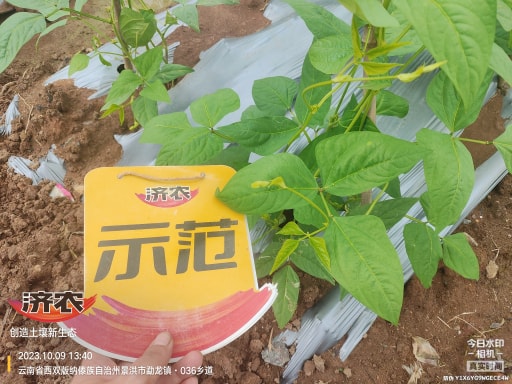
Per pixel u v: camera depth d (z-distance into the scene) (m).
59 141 1.88
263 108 1.45
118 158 1.87
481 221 1.82
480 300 1.64
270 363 1.50
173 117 1.31
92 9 2.42
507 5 0.87
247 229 1.06
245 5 2.33
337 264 0.84
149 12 1.67
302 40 2.10
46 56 2.18
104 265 0.99
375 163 0.85
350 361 1.53
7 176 1.82
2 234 1.69
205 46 2.16
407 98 1.93
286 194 0.89
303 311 1.60
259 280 1.55
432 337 1.58
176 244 1.02
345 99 1.88
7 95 2.03
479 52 0.62
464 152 0.95
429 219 1.25
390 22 0.65
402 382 1.50
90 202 1.01
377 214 1.27
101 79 2.05
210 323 1.00
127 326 0.98
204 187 1.06
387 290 0.80
